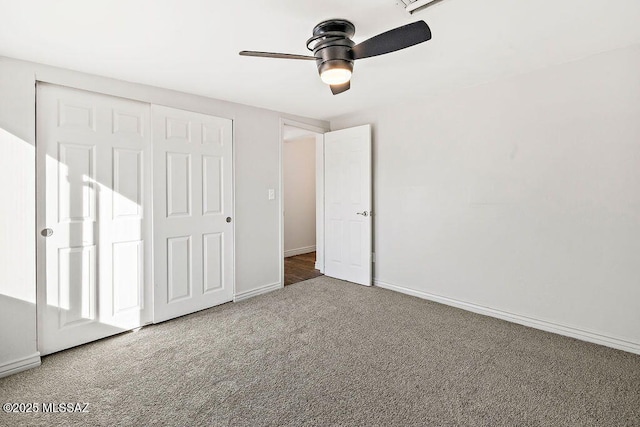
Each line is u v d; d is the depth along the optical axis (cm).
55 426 155
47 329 222
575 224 243
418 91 306
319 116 402
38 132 217
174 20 173
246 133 341
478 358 217
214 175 314
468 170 300
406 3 162
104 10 162
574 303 245
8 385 189
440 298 327
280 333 256
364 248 385
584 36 201
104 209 248
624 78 219
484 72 260
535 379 192
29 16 166
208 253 311
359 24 182
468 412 164
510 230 276
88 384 189
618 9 170
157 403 172
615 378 192
